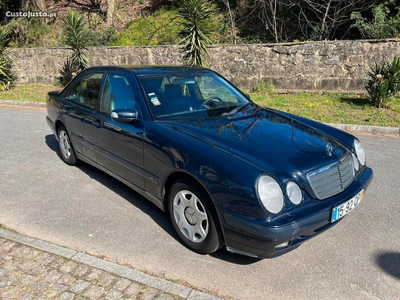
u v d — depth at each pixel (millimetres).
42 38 21562
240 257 3127
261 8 16266
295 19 15953
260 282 2799
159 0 21062
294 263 3035
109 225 3670
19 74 15680
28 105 11742
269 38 15711
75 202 4195
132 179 3857
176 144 3160
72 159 5312
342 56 10648
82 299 2545
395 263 3025
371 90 9219
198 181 2969
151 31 18641
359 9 13805
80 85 4996
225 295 2654
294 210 2674
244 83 11898
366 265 3002
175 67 4488
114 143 4004
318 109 9125
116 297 2561
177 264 3023
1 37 14891
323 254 3156
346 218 3768
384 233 3479
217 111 3898
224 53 11852
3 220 3779
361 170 3428
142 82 3908
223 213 2752
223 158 2840
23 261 2977
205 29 11016
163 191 3383
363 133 7402
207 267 2984
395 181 4738
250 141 3141
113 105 4137
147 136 3461
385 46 10188
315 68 10984
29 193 4453
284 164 2818
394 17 12578
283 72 11359
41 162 5613
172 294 2588
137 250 3225
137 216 3859
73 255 3049
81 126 4688
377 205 4055
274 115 3977
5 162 5621
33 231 3551
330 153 3107
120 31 20031
